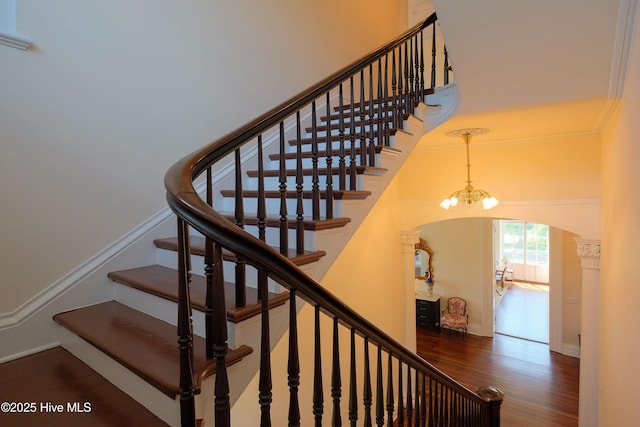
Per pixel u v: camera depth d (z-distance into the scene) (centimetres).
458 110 296
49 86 192
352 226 213
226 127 286
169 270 216
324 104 383
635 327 190
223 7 283
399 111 271
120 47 221
